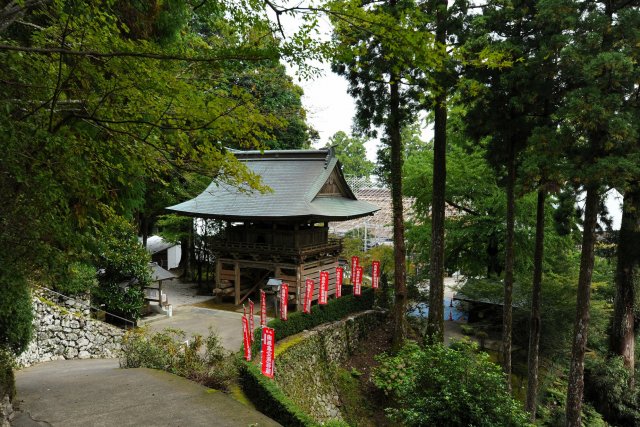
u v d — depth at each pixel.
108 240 11.27
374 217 32.50
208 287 23.62
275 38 5.19
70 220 5.72
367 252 25.86
